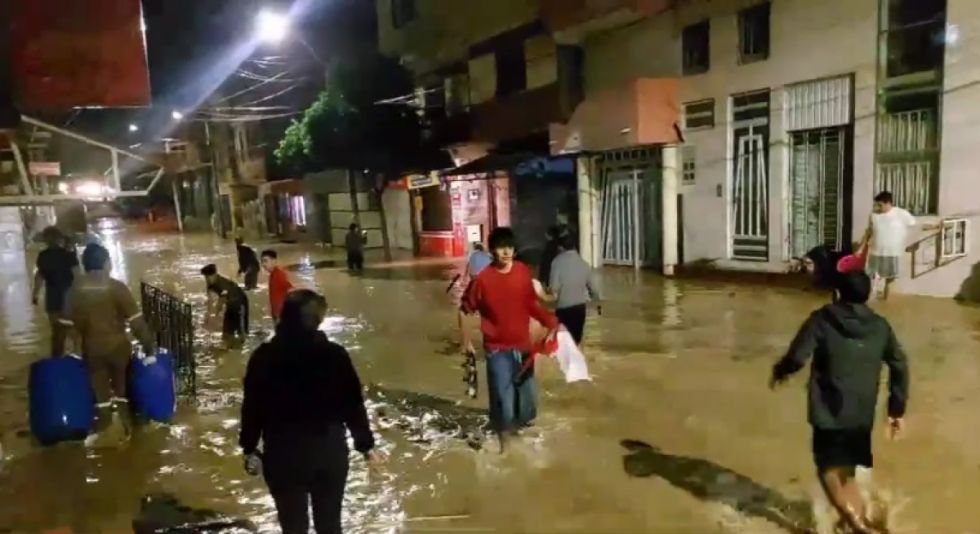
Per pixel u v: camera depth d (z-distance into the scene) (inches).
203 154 1971.0
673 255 673.0
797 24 548.4
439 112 1058.1
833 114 530.9
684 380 328.2
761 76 578.9
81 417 274.7
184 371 351.9
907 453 230.4
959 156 455.8
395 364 393.1
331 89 1012.5
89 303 287.1
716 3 608.1
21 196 483.2
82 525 209.6
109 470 250.2
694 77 636.7
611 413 286.2
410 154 1024.2
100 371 291.6
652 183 695.7
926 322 404.2
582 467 234.1
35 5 387.5
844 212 531.8
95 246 293.6
